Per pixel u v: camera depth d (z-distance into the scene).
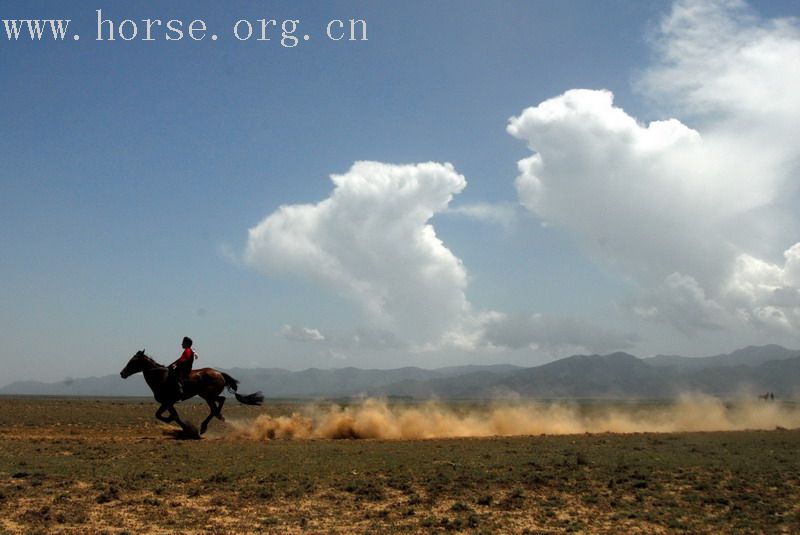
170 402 31.77
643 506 17.73
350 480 20.28
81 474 20.38
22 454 24.88
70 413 50.97
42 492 18.00
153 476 20.28
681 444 30.94
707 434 37.91
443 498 18.34
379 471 21.92
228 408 71.31
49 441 29.34
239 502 17.39
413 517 16.34
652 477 21.44
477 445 30.19
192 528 15.05
